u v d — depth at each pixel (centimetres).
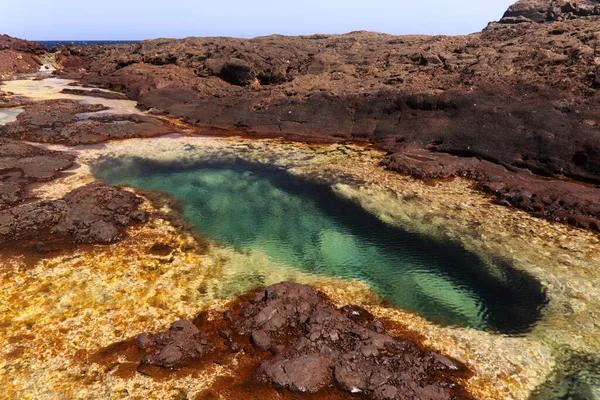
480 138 2108
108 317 979
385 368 798
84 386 777
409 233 1435
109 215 1484
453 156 2109
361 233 1441
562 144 1850
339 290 1121
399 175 1975
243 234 1429
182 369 817
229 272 1194
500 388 789
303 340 870
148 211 1581
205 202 1689
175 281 1137
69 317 973
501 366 847
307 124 2759
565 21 2883
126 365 829
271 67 3678
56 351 867
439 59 3002
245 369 818
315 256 1296
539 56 2428
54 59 5991
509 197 1655
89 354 862
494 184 1758
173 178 1948
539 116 2003
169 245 1334
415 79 2780
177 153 2338
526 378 817
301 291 1058
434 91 2511
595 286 1105
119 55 5794
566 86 2073
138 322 967
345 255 1302
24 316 969
